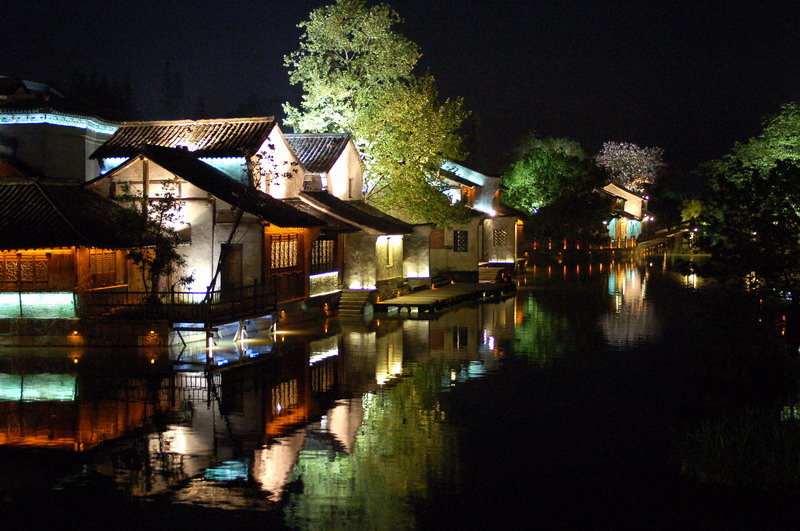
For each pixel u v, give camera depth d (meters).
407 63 42.56
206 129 33.16
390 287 38.09
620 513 11.48
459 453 14.16
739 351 20.14
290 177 31.11
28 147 32.94
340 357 23.61
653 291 44.12
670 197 107.00
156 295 24.69
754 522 11.16
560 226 66.06
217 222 27.89
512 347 25.45
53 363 21.94
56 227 23.98
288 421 16.28
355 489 12.40
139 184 28.11
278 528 10.92
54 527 10.97
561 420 16.36
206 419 16.42
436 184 45.53
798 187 20.22
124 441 14.87
